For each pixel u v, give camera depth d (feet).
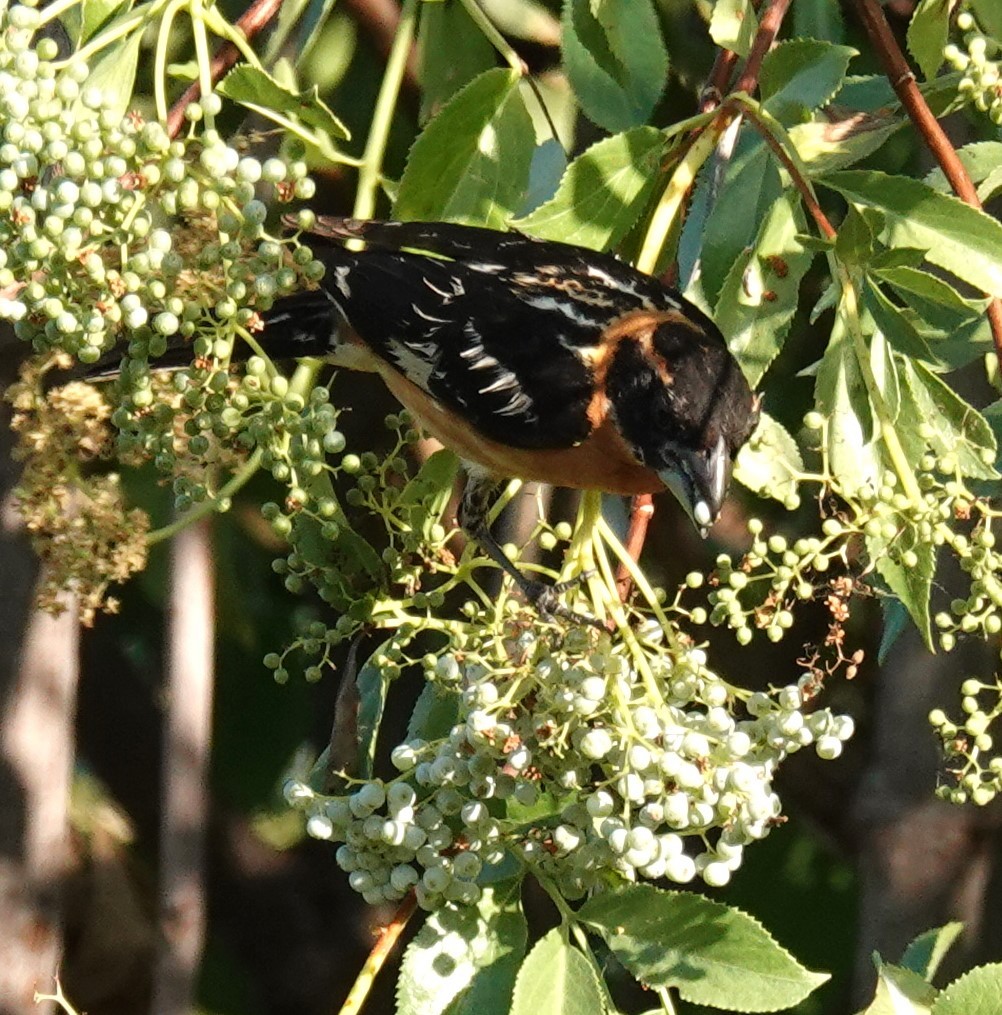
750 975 18.08
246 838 38.96
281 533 19.62
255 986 38.58
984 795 19.39
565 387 23.17
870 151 22.57
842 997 35.83
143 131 18.01
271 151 26.30
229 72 20.48
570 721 18.12
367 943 38.93
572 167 20.83
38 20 18.56
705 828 18.19
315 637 20.70
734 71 24.26
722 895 36.58
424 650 30.42
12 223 18.08
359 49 30.83
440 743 19.04
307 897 39.47
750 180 22.06
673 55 30.55
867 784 31.71
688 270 24.47
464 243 22.84
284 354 24.61
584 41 22.99
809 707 36.19
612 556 24.89
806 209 23.43
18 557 24.94
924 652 31.07
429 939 18.99
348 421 36.40
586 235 20.99
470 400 23.49
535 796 18.51
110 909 35.78
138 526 19.42
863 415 20.21
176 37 27.76
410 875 18.97
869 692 36.32
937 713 19.58
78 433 19.35
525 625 18.80
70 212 17.70
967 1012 17.88
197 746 26.37
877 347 20.03
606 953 20.54
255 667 36.91
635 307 23.85
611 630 18.94
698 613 19.01
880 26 20.83
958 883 30.91
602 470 23.91
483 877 19.39
